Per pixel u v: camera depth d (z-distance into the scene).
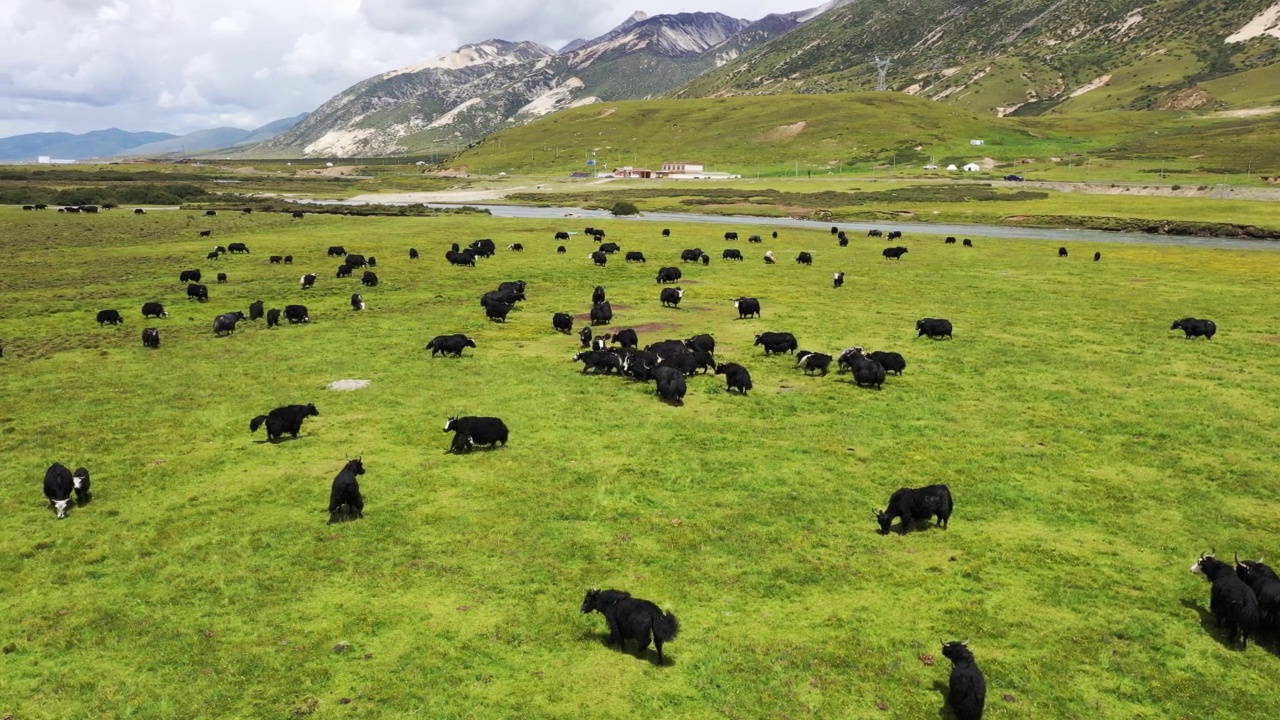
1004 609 14.70
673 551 16.67
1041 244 78.94
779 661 13.04
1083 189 148.50
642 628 13.07
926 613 14.54
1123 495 19.83
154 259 62.66
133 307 44.69
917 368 32.25
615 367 30.84
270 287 51.19
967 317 42.94
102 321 40.03
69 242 72.25
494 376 30.41
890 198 135.50
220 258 63.75
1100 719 11.85
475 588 15.16
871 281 55.25
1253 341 37.19
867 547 17.06
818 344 35.94
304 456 22.05
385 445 22.91
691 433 24.06
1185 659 13.32
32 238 73.44
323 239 77.62
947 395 28.38
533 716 11.65
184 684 12.33
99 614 14.25
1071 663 13.15
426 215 111.94
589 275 57.22
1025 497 19.69
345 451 22.44
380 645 13.33
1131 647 13.60
